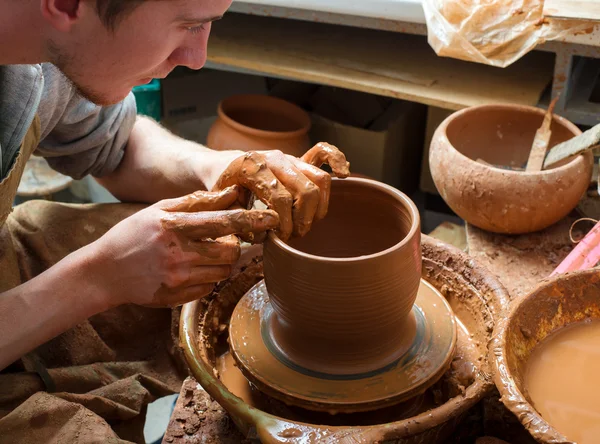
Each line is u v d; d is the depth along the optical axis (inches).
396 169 94.4
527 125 67.5
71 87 57.7
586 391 38.9
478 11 64.6
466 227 65.4
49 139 62.2
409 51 82.8
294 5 72.9
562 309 42.5
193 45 41.6
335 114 94.9
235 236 44.9
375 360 43.2
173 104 103.7
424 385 41.9
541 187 58.0
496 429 43.9
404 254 40.2
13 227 59.5
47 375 52.4
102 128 61.9
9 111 50.8
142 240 43.5
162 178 62.8
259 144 83.8
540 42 63.7
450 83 75.4
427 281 52.6
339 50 83.4
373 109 93.6
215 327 50.3
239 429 42.5
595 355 41.2
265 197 41.9
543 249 61.6
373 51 83.0
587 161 60.0
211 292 50.7
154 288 44.6
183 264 43.1
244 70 83.0
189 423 44.6
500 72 77.3
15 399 50.6
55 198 104.4
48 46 39.6
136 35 37.7
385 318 41.6
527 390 38.2
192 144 65.0
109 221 61.8
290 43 85.3
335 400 41.1
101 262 45.4
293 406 44.4
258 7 75.1
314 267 39.0
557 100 68.7
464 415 43.6
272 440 36.7
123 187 66.1
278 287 41.9
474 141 69.2
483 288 49.1
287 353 44.4
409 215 43.6
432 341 44.8
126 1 35.8
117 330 60.6
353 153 90.2
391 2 68.6
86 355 57.2
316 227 47.8
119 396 52.3
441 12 66.0
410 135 95.4
